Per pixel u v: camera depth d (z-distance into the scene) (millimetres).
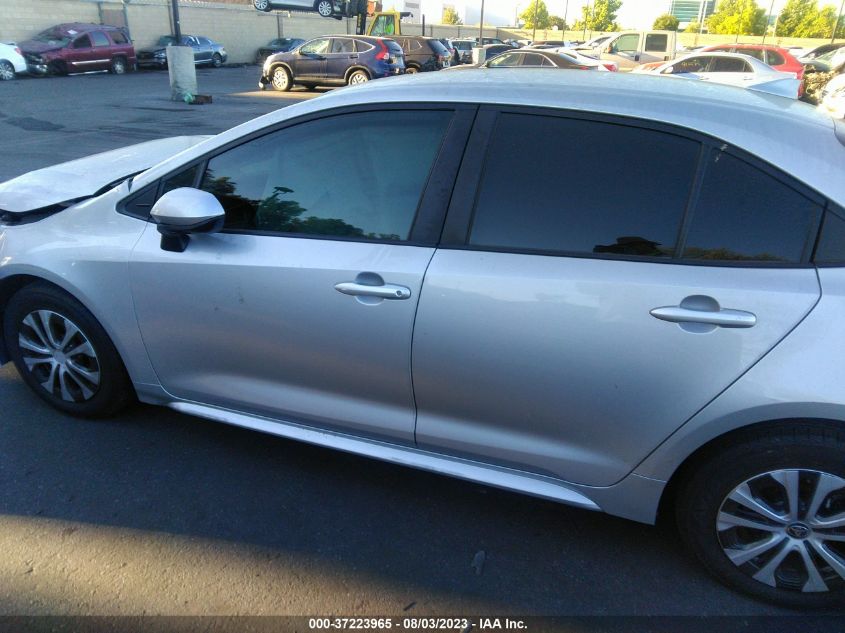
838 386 1880
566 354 2135
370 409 2523
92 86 19578
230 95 18453
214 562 2352
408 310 2279
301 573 2320
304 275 2416
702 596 2264
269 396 2684
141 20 29938
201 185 2699
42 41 22781
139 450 2969
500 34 64438
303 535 2500
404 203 2371
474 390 2305
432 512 2654
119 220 2789
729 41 54031
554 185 2207
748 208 2025
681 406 2053
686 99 2207
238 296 2539
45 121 12242
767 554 2158
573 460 2283
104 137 10805
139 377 2930
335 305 2385
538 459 2330
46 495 2658
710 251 2045
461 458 2469
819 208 1969
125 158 3611
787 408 1934
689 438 2078
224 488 2746
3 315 3195
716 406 2010
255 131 2607
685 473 2221
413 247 2318
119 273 2730
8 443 2973
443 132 2346
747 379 1963
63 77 22469
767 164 2018
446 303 2230
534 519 2631
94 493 2682
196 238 2621
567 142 2213
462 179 2295
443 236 2295
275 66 19625
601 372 2111
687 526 2256
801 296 1926
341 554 2414
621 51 22750
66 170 3412
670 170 2105
